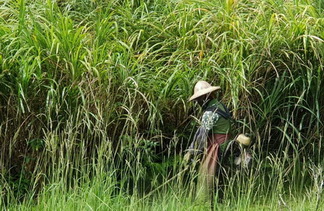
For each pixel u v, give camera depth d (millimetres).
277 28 12789
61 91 11656
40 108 11586
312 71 12508
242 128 12219
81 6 13961
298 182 11633
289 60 12594
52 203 9906
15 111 11492
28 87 11547
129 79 11969
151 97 12109
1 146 11398
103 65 11938
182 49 12859
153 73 12398
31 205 10281
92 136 11500
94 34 12781
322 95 12703
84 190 10234
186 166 10867
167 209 10023
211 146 11031
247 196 10453
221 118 11055
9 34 11961
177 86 12484
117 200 10242
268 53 12312
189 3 13758
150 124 12148
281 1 13539
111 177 10922
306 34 12477
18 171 11531
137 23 13391
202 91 11133
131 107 11469
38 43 11906
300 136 12219
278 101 12461
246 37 12672
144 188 10945
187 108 12297
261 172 11930
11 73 11531
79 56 11906
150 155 11891
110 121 11828
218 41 12898
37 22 12258
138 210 10117
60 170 10750
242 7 13562
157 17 13844
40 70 11477
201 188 10617
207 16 13359
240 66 12297
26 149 11531
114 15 13961
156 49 13188
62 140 10977
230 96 12266
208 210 10492
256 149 12219
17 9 13297
